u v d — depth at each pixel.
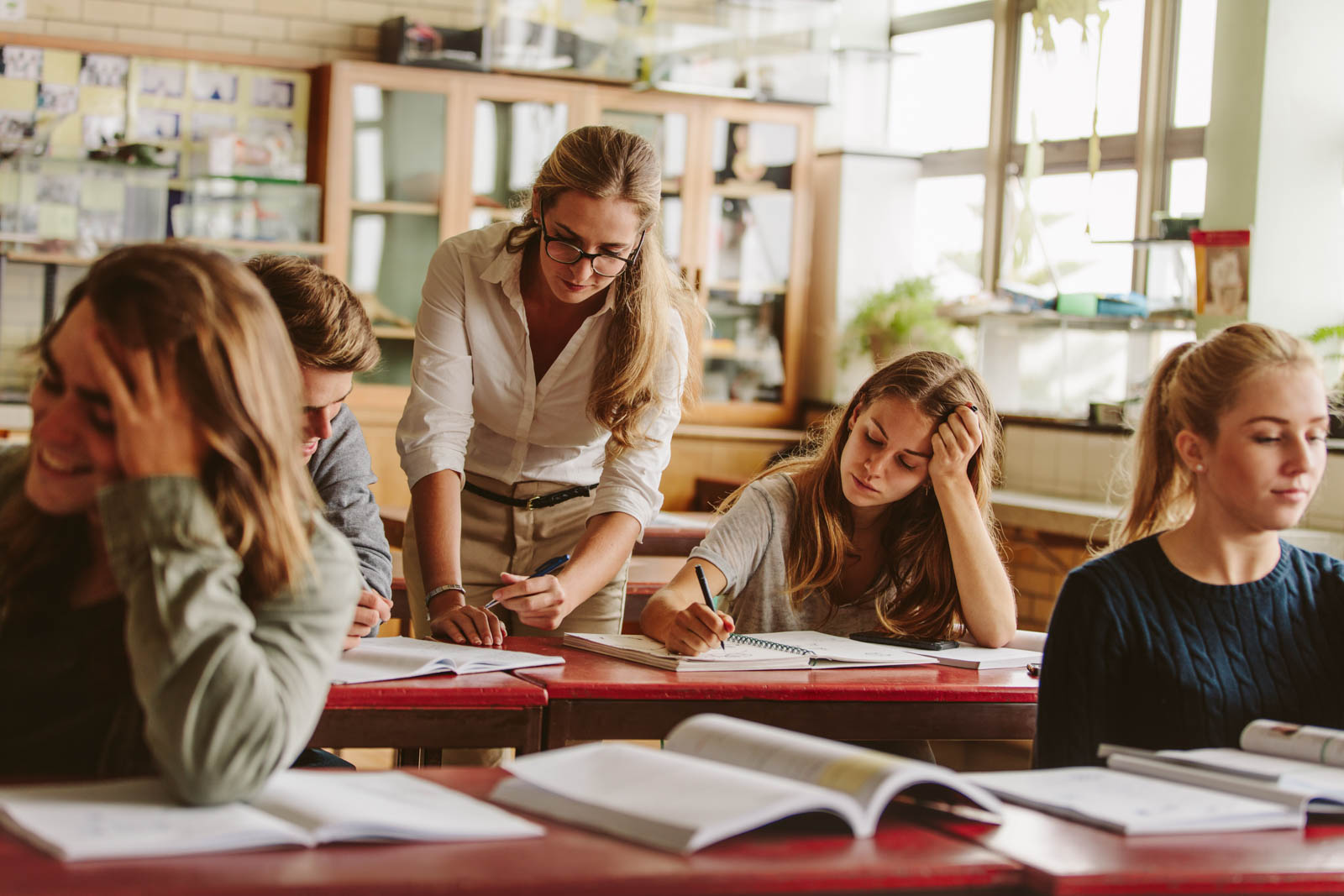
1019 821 1.17
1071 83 5.47
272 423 1.10
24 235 5.05
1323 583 1.70
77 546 1.19
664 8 5.78
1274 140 4.26
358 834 1.01
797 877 0.99
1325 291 4.32
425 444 2.25
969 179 6.09
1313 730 1.42
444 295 2.30
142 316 1.05
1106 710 1.63
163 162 5.21
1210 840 1.14
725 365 6.11
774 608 2.30
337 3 5.79
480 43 5.57
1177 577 1.67
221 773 1.04
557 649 2.02
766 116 6.04
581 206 2.07
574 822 1.09
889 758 1.14
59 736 1.20
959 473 2.26
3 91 5.31
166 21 5.57
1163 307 4.77
